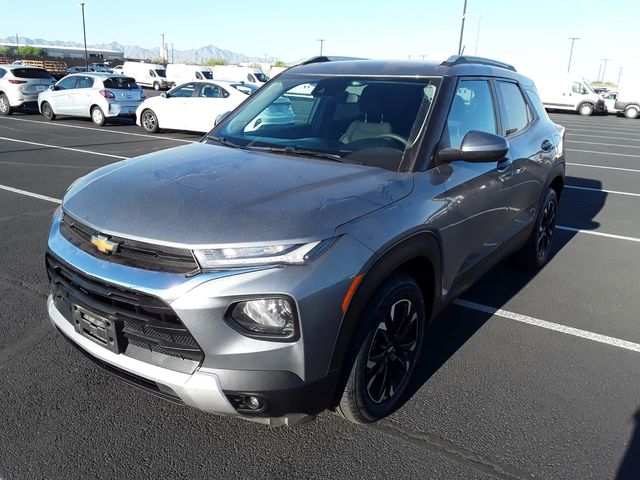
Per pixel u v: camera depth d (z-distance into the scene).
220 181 2.64
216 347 2.15
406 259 2.60
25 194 7.31
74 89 16.53
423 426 2.82
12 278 4.46
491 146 2.93
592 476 2.51
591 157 13.84
